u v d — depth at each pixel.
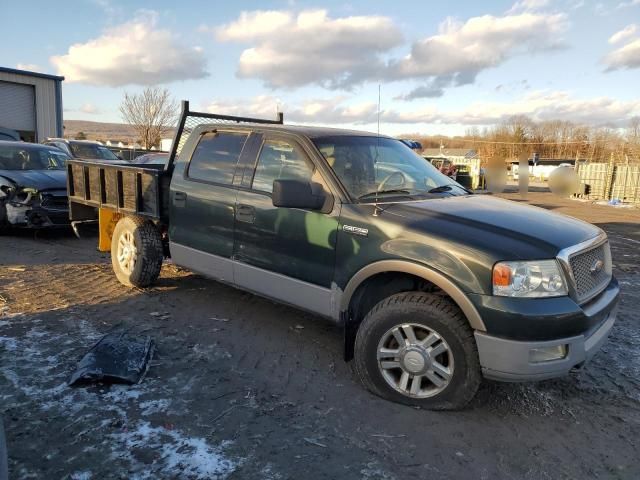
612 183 28.39
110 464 2.78
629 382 4.09
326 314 4.01
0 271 6.52
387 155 4.68
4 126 26.31
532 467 2.95
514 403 3.68
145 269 5.76
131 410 3.32
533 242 3.31
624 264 8.90
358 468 2.86
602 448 3.17
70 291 5.77
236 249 4.65
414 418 3.40
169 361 4.07
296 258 4.16
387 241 3.59
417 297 3.49
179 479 2.69
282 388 3.73
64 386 3.57
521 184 13.48
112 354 3.82
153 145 35.31
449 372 3.38
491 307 3.15
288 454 2.95
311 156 4.20
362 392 3.72
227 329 4.82
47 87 27.70
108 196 6.21
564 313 3.13
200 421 3.24
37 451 2.86
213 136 5.09
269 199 4.37
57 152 10.52
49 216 8.49
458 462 2.96
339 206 3.90
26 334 4.45
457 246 3.31
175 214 5.27
